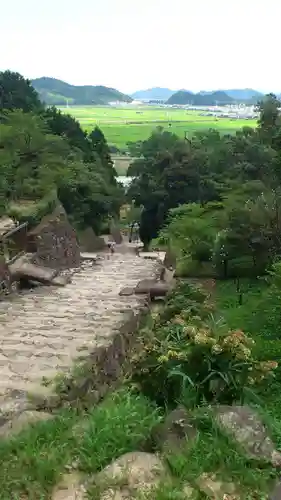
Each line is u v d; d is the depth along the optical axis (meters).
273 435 5.95
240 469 5.04
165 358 7.04
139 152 63.56
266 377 7.52
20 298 13.62
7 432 5.69
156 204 44.56
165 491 4.67
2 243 16.56
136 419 5.78
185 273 23.14
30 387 7.32
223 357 6.95
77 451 5.26
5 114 45.91
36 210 26.28
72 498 4.71
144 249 31.72
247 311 15.83
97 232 37.84
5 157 34.66
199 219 25.95
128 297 13.56
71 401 7.11
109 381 8.79
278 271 16.52
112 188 43.41
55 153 39.09
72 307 12.42
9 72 56.28
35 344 9.27
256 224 22.52
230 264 23.39
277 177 31.78
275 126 44.56
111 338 9.56
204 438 5.50
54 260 18.55
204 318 11.54
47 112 53.44
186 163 43.12
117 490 4.76
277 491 4.78
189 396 6.68
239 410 5.98
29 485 4.79
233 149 44.31
